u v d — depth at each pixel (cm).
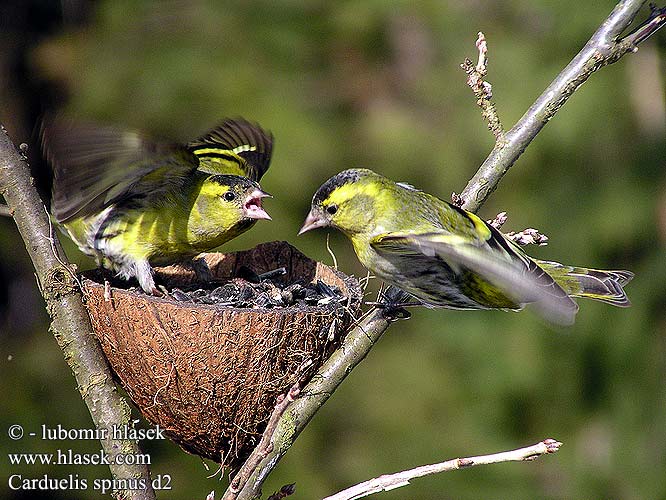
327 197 680
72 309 604
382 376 1259
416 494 1198
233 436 618
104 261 737
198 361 593
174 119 1277
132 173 662
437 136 1278
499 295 654
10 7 1351
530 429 1224
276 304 672
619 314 1191
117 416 604
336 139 1276
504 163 655
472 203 660
